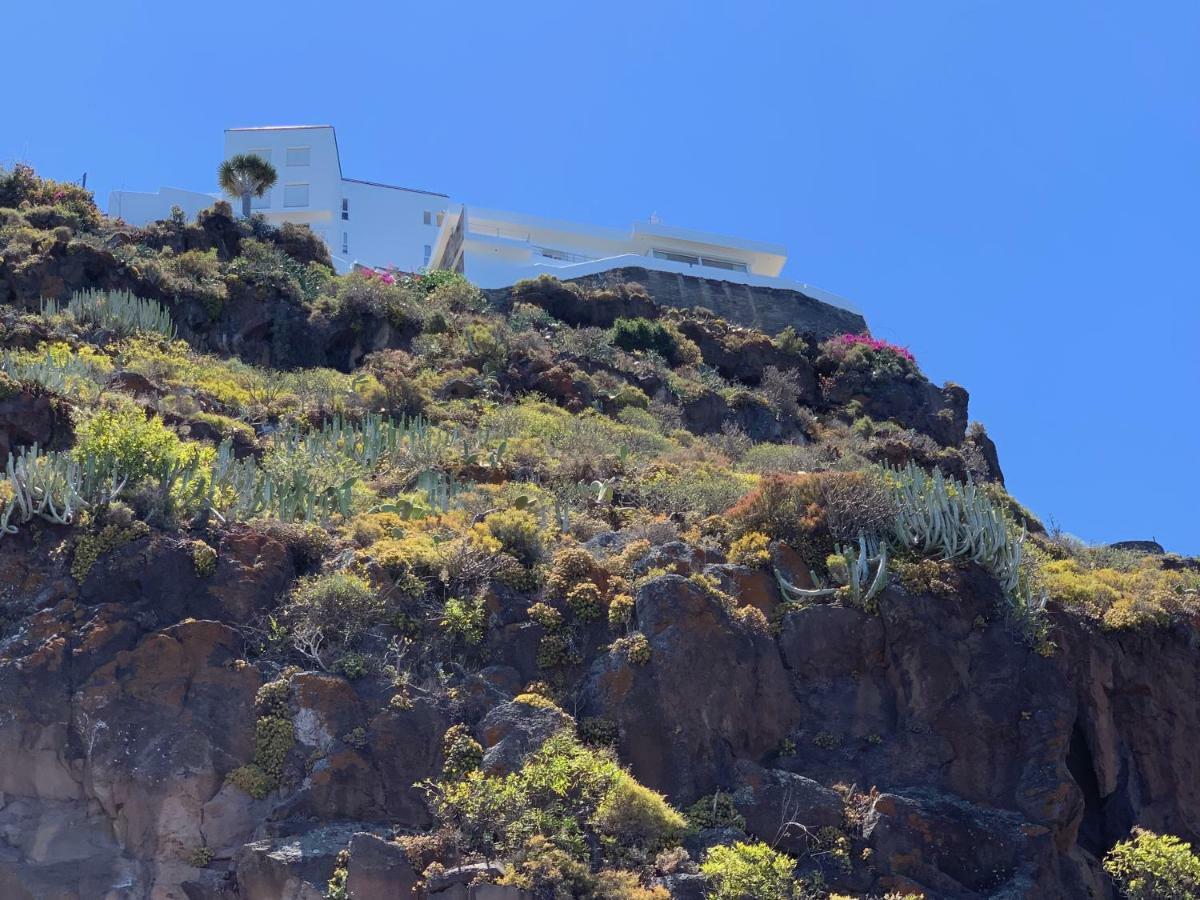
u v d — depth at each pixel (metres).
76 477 22.70
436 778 19.77
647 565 23.52
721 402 46.38
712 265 70.50
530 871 17.95
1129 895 21.77
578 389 42.28
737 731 21.45
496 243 63.94
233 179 57.53
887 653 23.20
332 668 20.72
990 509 25.42
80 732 19.77
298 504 24.94
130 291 41.12
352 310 44.38
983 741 22.66
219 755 19.72
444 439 32.38
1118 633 25.77
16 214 45.97
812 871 19.77
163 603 21.36
